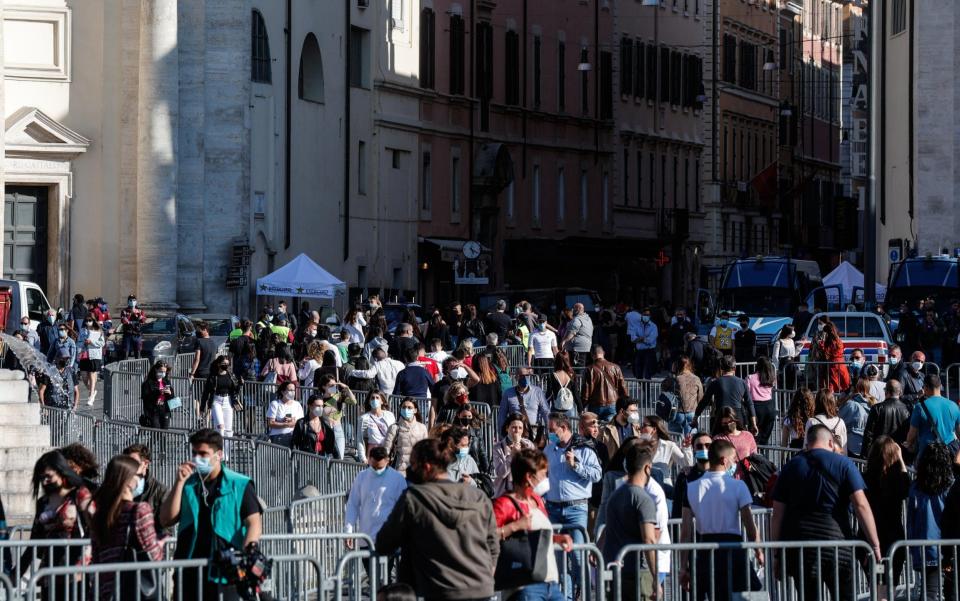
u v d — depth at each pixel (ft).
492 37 298.56
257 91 232.94
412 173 274.77
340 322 227.40
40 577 57.47
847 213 412.98
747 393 118.01
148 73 217.15
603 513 80.12
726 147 412.36
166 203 217.77
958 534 75.61
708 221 401.70
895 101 294.05
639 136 359.25
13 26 216.33
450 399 103.35
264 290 215.10
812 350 161.27
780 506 68.85
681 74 384.06
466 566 57.57
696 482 70.59
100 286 219.00
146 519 61.21
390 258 268.82
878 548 68.08
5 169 212.64
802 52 474.49
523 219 311.06
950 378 158.51
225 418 134.82
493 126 299.58
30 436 113.39
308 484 100.32
